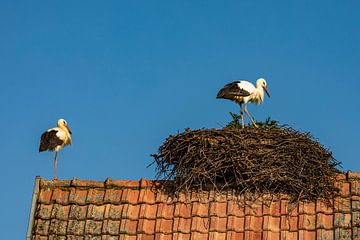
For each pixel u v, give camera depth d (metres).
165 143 16.34
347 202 15.05
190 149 16.06
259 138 16.05
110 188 16.19
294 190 15.43
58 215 15.80
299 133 16.23
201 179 15.80
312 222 14.79
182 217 15.35
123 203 15.82
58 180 16.44
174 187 15.94
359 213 14.74
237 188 15.71
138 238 15.12
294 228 14.77
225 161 15.71
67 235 15.43
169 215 15.46
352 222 14.59
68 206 15.96
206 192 15.77
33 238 15.52
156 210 15.63
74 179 16.39
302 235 14.58
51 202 16.11
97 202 15.91
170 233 15.13
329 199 15.20
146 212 15.58
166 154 16.23
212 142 16.03
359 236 14.27
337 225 14.60
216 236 14.89
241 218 15.17
